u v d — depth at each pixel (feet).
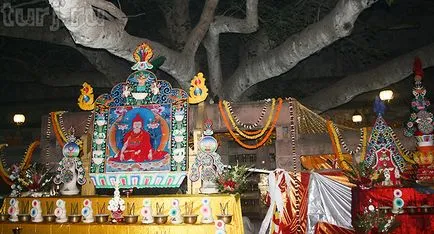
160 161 25.61
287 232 25.26
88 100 27.68
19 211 25.73
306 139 27.20
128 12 49.96
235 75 40.14
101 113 27.32
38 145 31.19
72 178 26.43
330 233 25.38
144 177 25.57
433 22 55.77
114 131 26.81
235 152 37.83
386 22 55.31
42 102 59.88
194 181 24.99
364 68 56.70
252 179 36.35
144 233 22.94
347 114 54.54
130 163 25.98
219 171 24.45
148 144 26.09
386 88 54.19
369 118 53.62
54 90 61.57
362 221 23.11
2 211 26.37
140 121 26.61
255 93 47.70
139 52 27.48
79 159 26.63
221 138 35.17
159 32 50.19
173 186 25.18
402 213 23.53
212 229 22.43
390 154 26.11
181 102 26.35
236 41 50.37
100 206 24.85
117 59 45.14
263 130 26.73
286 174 25.88
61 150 29.14
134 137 26.37
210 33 38.17
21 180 27.09
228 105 27.71
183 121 25.99
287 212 25.55
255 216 35.58
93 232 23.65
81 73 50.96
